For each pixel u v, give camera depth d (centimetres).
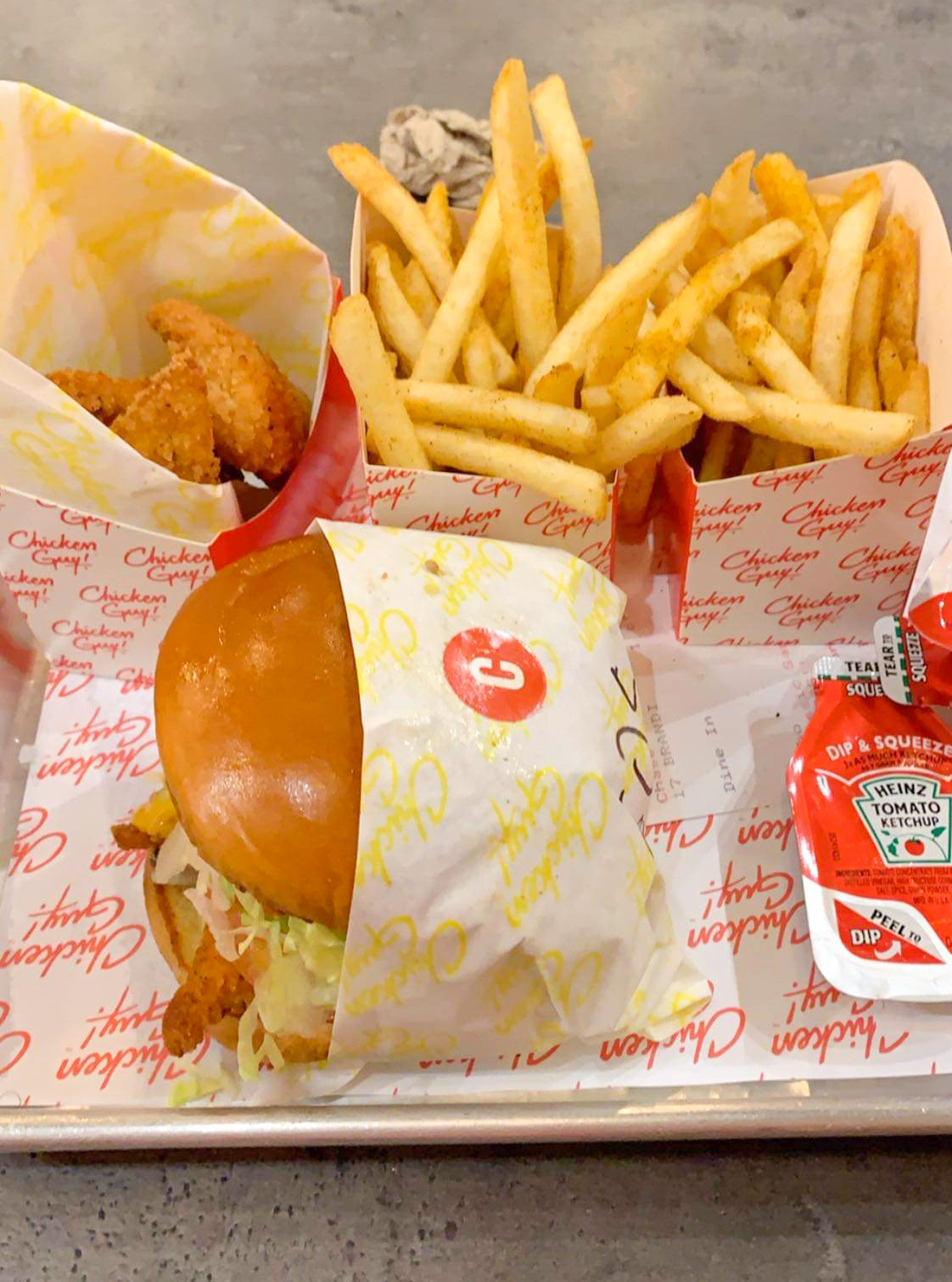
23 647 34
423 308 33
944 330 30
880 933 28
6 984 29
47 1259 26
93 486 30
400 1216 27
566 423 28
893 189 33
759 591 32
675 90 46
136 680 34
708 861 31
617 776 26
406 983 24
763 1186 27
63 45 47
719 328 30
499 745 24
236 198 33
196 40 47
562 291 32
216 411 32
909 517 30
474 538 29
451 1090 27
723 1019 28
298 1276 26
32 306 32
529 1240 27
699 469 33
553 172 32
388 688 24
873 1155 28
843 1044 28
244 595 26
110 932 30
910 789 30
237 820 24
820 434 28
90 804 32
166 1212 27
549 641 27
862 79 46
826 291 30
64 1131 26
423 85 46
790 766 31
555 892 25
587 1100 27
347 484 36
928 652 32
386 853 23
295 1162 27
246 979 26
